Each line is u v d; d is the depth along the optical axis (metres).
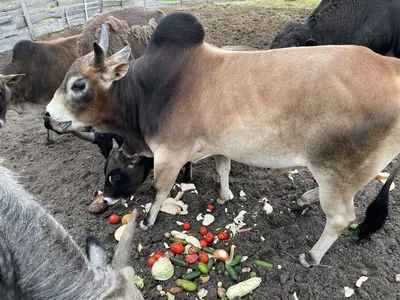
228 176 1.80
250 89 1.29
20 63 2.41
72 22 4.43
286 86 1.24
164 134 1.48
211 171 2.04
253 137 1.31
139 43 2.32
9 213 0.78
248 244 1.59
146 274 1.51
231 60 1.37
